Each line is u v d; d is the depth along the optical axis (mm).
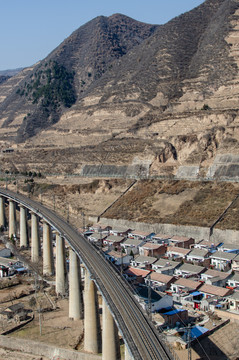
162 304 93750
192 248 136750
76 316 98875
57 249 113375
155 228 153625
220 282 108000
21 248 152250
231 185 159375
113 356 74125
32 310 105188
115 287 76875
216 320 91125
